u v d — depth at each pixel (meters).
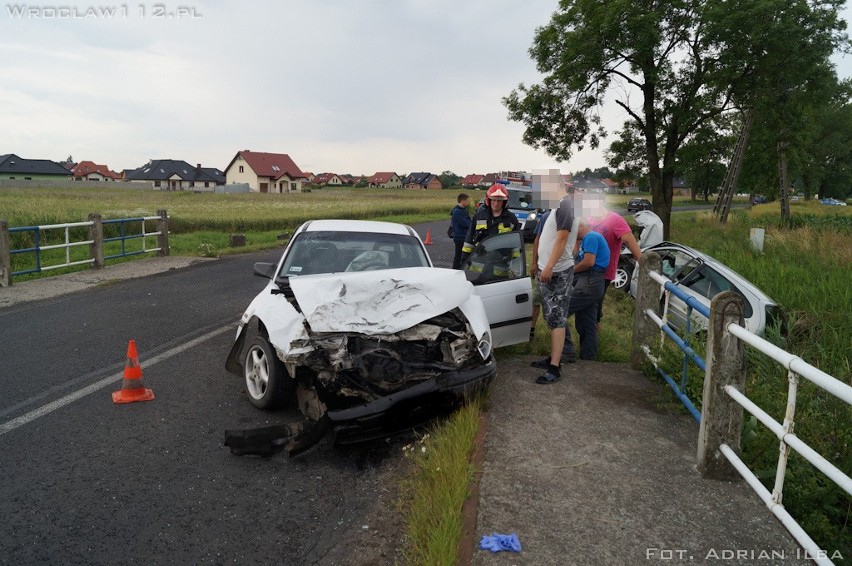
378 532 3.29
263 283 11.73
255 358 4.97
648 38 17.73
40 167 112.00
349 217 35.19
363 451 4.34
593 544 2.98
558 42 20.30
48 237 17.92
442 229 29.11
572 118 21.84
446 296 4.84
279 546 3.14
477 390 4.50
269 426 4.54
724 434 3.63
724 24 17.09
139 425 4.64
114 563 2.94
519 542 2.96
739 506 3.35
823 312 7.80
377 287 4.77
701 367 4.21
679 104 19.48
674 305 7.35
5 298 9.75
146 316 8.55
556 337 5.39
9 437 4.37
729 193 26.02
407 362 4.46
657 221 12.25
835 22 17.23
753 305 7.57
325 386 4.24
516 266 6.16
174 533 3.22
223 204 44.88
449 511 3.12
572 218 5.09
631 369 5.94
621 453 4.00
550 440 4.18
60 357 6.41
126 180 126.50
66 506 3.45
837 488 3.31
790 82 18.17
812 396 4.27
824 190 88.31
